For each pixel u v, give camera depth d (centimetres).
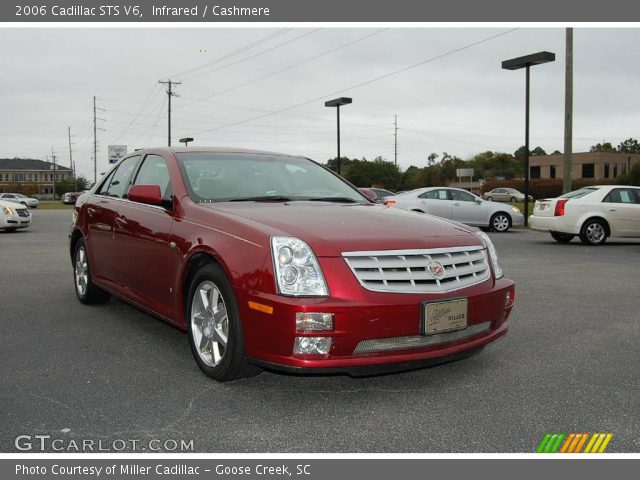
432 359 333
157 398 340
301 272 318
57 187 10838
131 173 527
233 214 375
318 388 360
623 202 1323
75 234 607
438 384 370
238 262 338
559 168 7056
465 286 350
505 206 1775
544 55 1878
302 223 355
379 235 346
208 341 372
